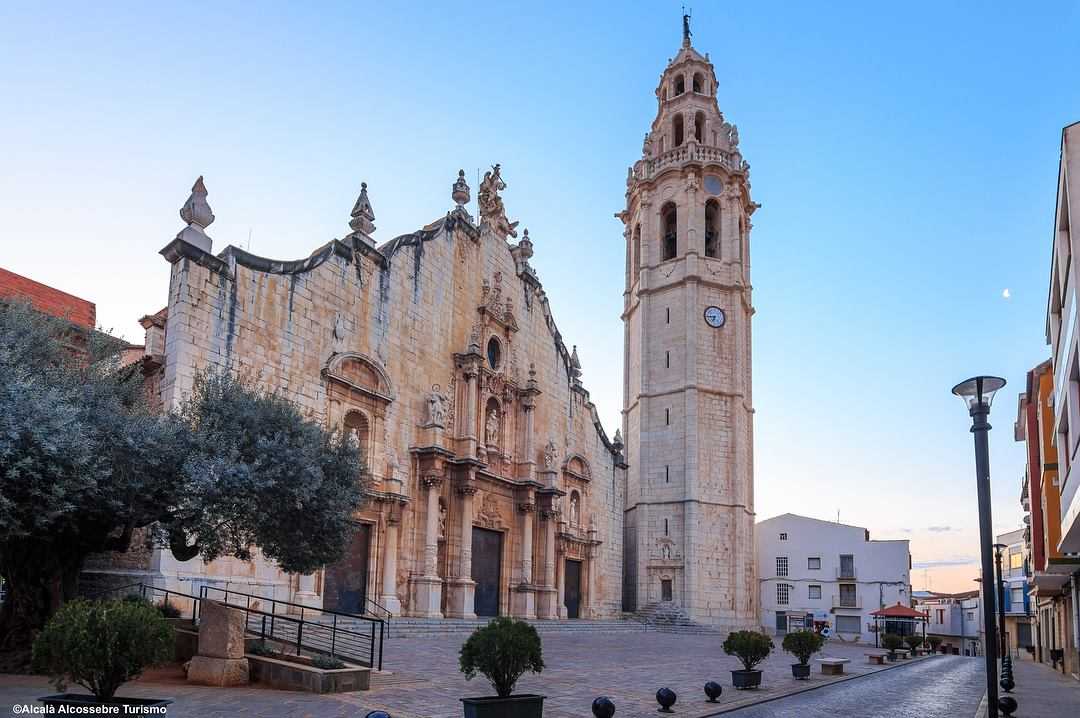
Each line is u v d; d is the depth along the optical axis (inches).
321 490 888.3
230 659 725.9
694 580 2284.7
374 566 1445.6
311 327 1380.4
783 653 1729.8
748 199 2716.5
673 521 2365.9
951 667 1727.4
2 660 769.6
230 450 822.5
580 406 2233.0
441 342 1702.8
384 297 1555.1
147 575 1049.5
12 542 799.1
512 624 612.4
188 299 1179.3
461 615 1611.7
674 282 2541.8
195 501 788.0
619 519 2348.7
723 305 2541.8
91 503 756.0
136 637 498.6
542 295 2127.2
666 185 2662.4
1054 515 1245.7
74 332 946.7
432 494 1569.9
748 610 2365.9
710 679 1053.8
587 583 2151.8
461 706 692.7
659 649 1531.7
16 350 757.9
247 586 1181.1
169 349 1163.3
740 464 2437.3
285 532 867.4
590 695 831.1
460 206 1838.1
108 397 816.9
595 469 2263.8
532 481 1883.6
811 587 3221.0
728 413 2466.8
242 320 1258.0
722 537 2361.0
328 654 824.9
